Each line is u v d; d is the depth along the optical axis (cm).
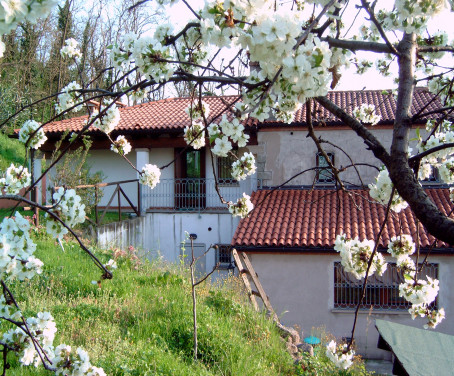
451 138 355
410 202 197
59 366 259
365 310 1107
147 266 1050
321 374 681
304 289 1136
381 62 455
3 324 559
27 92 2362
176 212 1474
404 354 679
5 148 2195
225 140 322
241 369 623
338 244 305
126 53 243
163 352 619
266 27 169
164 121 1477
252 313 840
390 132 1334
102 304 762
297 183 1376
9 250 178
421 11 209
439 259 1077
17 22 129
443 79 402
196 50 277
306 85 177
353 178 1346
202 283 948
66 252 997
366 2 226
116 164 1574
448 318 1070
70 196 197
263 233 1167
